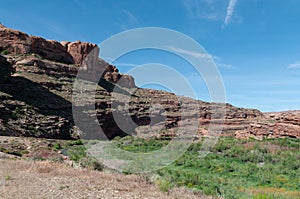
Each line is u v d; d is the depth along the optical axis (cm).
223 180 1709
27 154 2717
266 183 1730
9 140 3266
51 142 3906
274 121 5650
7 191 954
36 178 1211
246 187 1575
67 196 919
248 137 5506
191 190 1127
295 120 5256
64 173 1353
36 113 4938
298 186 1627
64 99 6044
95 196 938
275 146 3631
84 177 1270
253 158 2644
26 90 5594
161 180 1225
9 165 1553
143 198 945
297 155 2788
